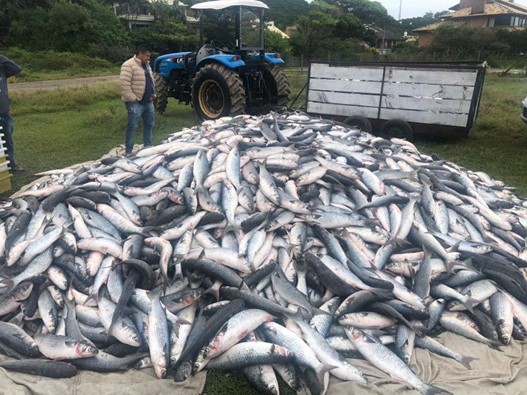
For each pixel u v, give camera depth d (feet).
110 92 58.03
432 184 17.44
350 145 19.74
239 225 14.39
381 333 12.26
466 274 13.78
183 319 11.98
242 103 35.73
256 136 19.75
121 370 11.27
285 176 16.30
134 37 134.21
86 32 122.62
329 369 10.78
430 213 16.10
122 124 37.68
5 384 10.53
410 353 11.80
